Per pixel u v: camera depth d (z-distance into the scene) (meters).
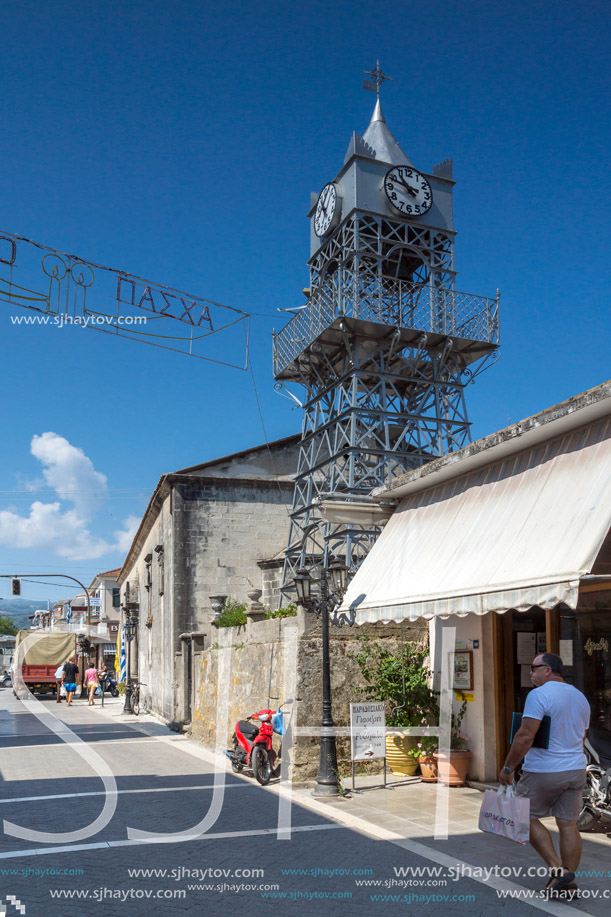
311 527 22.61
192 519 24.94
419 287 24.53
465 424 23.20
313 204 26.59
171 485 25.23
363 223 23.77
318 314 23.08
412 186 23.64
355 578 11.88
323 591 11.48
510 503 9.01
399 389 24.81
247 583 24.92
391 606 9.99
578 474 8.02
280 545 25.53
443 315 23.17
